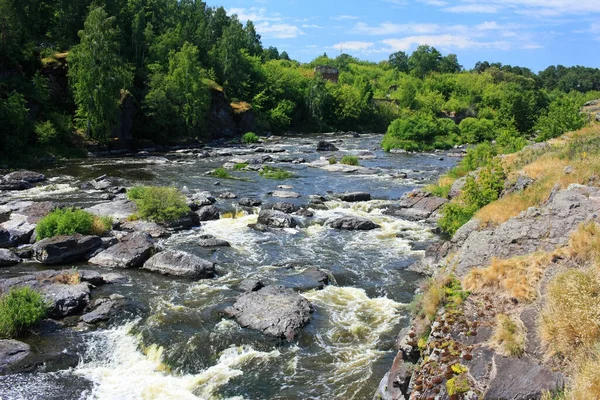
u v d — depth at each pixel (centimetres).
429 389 1046
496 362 1034
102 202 3316
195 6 13438
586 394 838
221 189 4000
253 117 9650
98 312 1756
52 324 1694
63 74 6538
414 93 13938
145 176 4512
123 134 6588
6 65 5947
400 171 5147
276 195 3788
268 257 2453
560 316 1028
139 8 9769
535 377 966
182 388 1401
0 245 2406
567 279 1101
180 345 1563
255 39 16662
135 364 1518
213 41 11675
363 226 2988
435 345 1144
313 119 11438
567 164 2494
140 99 7381
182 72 7650
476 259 1467
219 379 1425
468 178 2848
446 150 7519
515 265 1330
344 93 12175
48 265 2225
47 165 5047
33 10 7188
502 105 9175
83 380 1424
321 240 2761
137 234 2453
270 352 1556
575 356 963
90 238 2369
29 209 2912
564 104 4878
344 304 1912
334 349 1575
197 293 1967
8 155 5003
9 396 1327
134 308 1802
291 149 7138
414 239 2797
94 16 5891
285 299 1831
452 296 1312
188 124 7544
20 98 5238
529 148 3375
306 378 1424
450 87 15600
